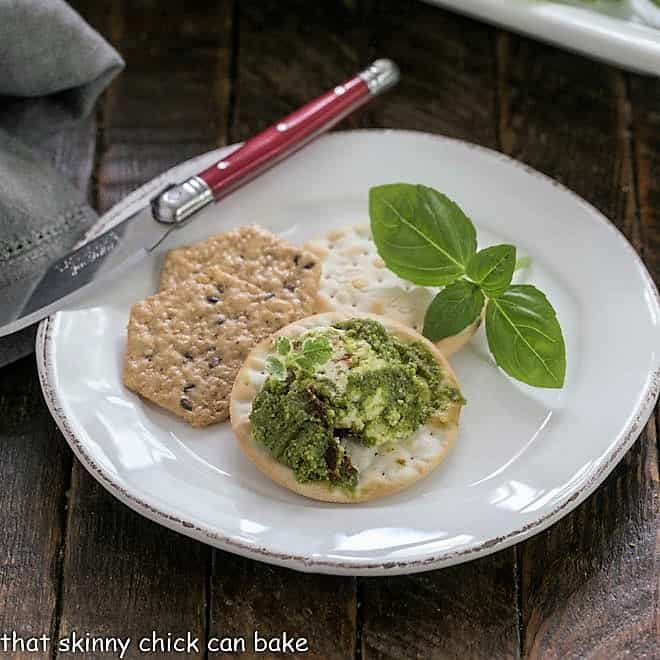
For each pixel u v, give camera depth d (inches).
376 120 26.5
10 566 21.2
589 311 22.9
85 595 20.9
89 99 25.1
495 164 24.3
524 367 21.5
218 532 20.2
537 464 21.3
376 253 23.3
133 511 21.6
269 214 24.2
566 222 23.7
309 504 20.8
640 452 22.2
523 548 21.2
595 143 26.1
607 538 21.3
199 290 22.8
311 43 27.5
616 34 24.2
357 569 19.9
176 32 27.6
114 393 22.0
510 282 21.7
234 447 21.5
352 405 20.8
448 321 21.8
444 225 22.0
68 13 24.0
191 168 24.2
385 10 27.8
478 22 27.7
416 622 20.7
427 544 20.3
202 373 22.0
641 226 25.0
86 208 24.2
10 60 23.9
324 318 21.8
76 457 22.1
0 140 24.1
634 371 22.0
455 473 21.3
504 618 20.7
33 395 22.9
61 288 22.9
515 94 26.8
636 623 20.6
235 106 26.6
